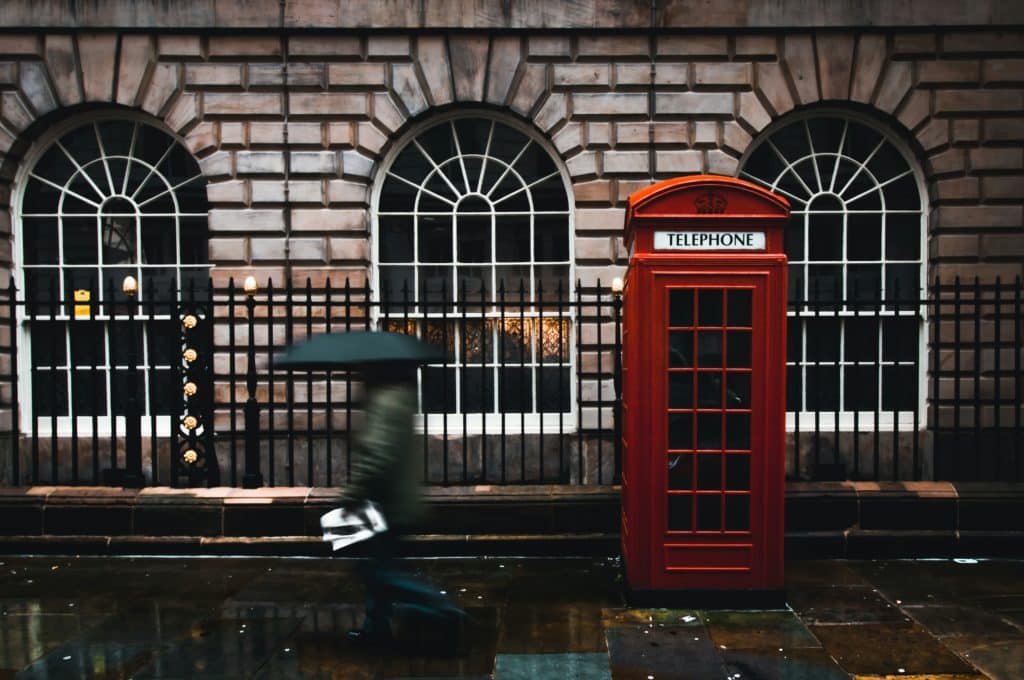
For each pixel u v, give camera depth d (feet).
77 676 12.51
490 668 12.81
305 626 14.80
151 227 25.02
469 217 24.91
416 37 23.93
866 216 24.99
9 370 24.23
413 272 24.82
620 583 17.62
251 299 21.06
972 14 23.76
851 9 23.79
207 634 14.38
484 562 19.57
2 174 24.12
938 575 18.45
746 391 15.34
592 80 23.97
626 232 17.07
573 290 24.34
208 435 21.33
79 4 23.57
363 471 13.01
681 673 12.62
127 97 23.84
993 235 24.04
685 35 23.99
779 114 24.12
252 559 19.80
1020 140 24.00
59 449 24.17
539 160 24.97
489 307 24.84
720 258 15.12
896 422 20.99
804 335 24.84
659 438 15.47
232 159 23.99
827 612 15.61
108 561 19.62
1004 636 14.29
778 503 15.40
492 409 24.82
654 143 24.03
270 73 23.89
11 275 24.38
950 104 24.02
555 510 20.40
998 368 20.94
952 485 20.68
